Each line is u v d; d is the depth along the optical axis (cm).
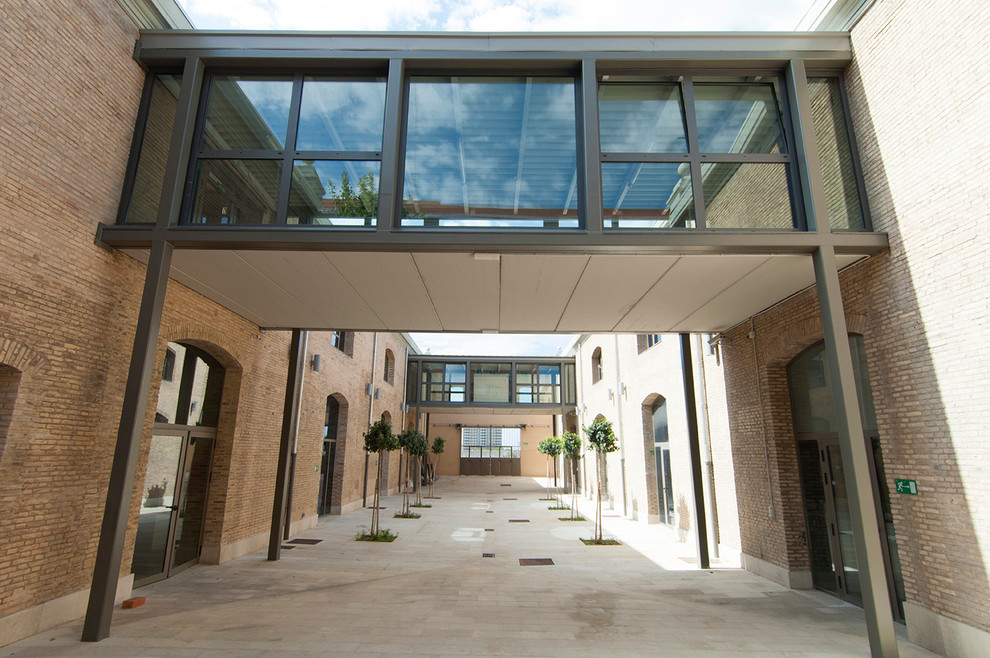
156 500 752
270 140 643
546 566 910
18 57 486
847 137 636
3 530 470
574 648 511
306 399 1270
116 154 607
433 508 1852
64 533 537
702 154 627
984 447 469
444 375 2489
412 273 661
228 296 775
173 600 655
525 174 639
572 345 2377
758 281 683
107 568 500
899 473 557
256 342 964
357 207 628
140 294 645
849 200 627
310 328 961
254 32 639
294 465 1174
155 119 663
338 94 655
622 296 745
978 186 481
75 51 551
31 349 497
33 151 500
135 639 504
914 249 545
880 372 586
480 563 931
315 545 1073
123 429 523
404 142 634
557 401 2470
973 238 484
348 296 760
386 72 656
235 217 633
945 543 504
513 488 2894
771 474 817
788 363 828
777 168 632
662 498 1434
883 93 590
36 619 502
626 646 518
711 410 1030
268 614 604
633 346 1608
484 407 2477
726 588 761
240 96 655
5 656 447
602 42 632
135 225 582
